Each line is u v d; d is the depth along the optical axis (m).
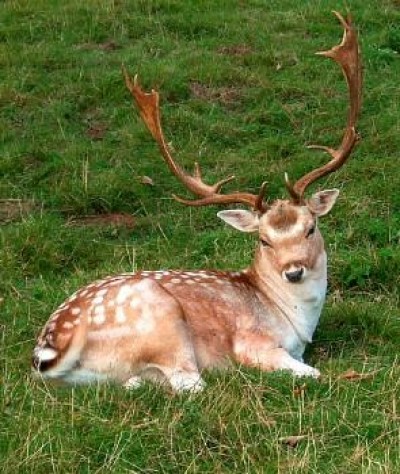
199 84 18.17
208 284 10.30
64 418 9.05
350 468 8.41
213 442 8.80
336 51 10.94
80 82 18.06
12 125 17.02
